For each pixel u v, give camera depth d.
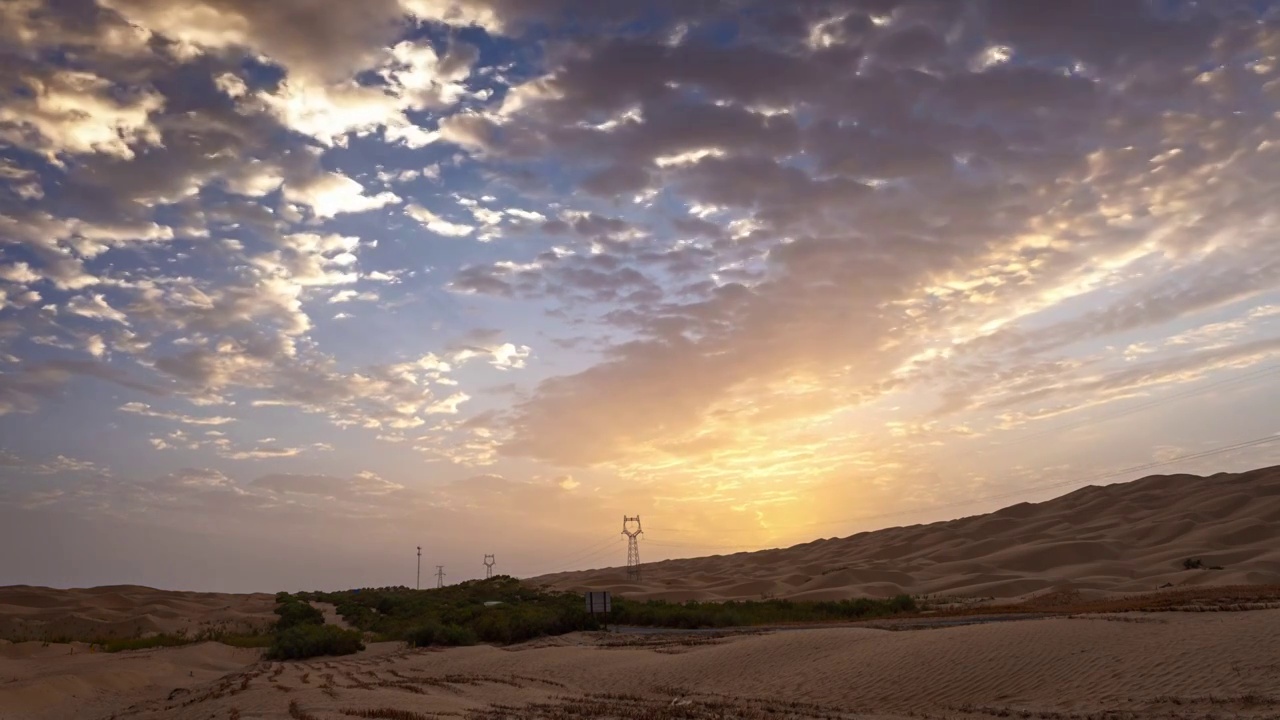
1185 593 49.47
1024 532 163.00
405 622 75.69
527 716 23.66
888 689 24.20
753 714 22.59
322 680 38.84
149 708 34.09
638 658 36.50
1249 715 16.78
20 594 120.44
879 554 176.75
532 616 61.59
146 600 124.06
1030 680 22.44
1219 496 148.88
